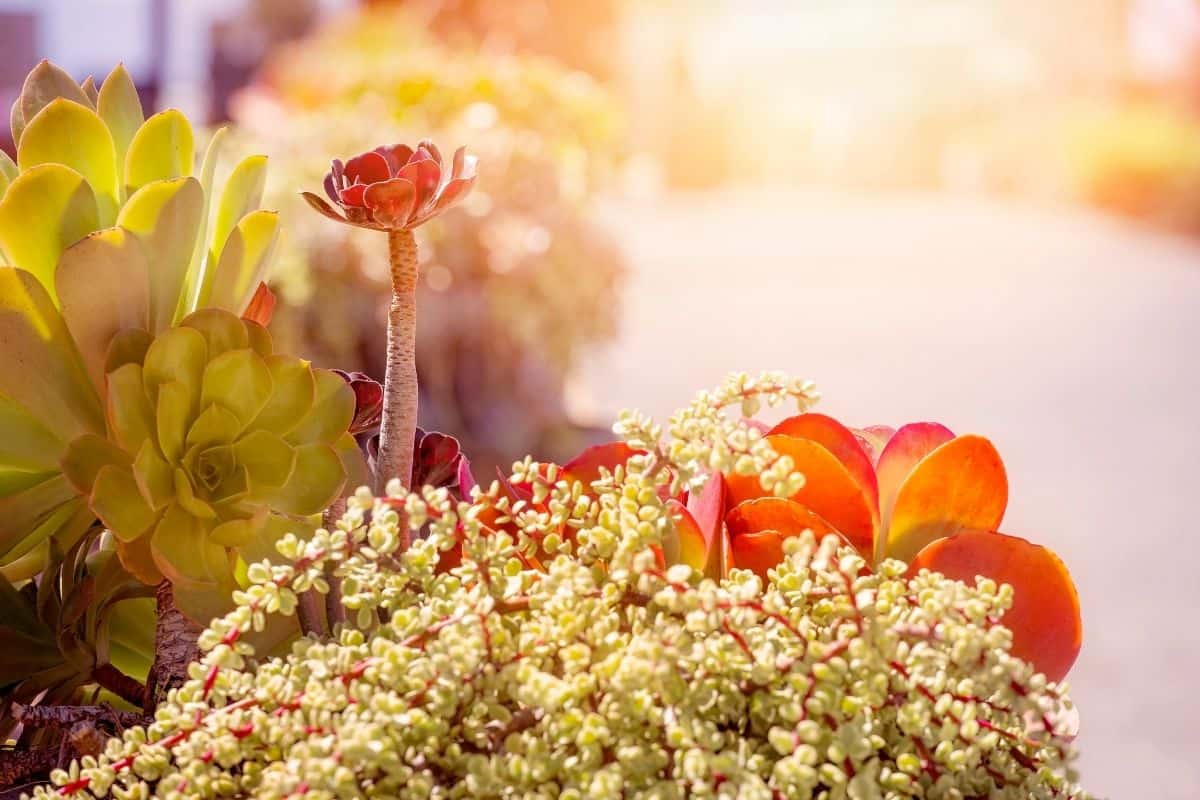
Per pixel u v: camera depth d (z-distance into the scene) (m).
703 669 1.36
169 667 1.51
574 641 1.39
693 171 30.98
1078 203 31.20
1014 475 9.01
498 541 1.43
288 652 1.52
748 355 12.34
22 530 1.52
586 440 6.12
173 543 1.49
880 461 1.53
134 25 11.89
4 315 1.48
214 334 1.50
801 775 1.32
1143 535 7.70
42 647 1.52
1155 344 13.95
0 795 1.48
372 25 10.27
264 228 1.53
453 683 1.36
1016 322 14.99
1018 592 1.47
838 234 24.30
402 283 1.47
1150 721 5.22
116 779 1.42
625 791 1.36
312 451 1.52
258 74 14.55
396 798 1.37
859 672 1.38
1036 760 1.39
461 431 5.62
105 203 1.54
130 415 1.48
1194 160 25.73
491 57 6.97
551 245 5.68
